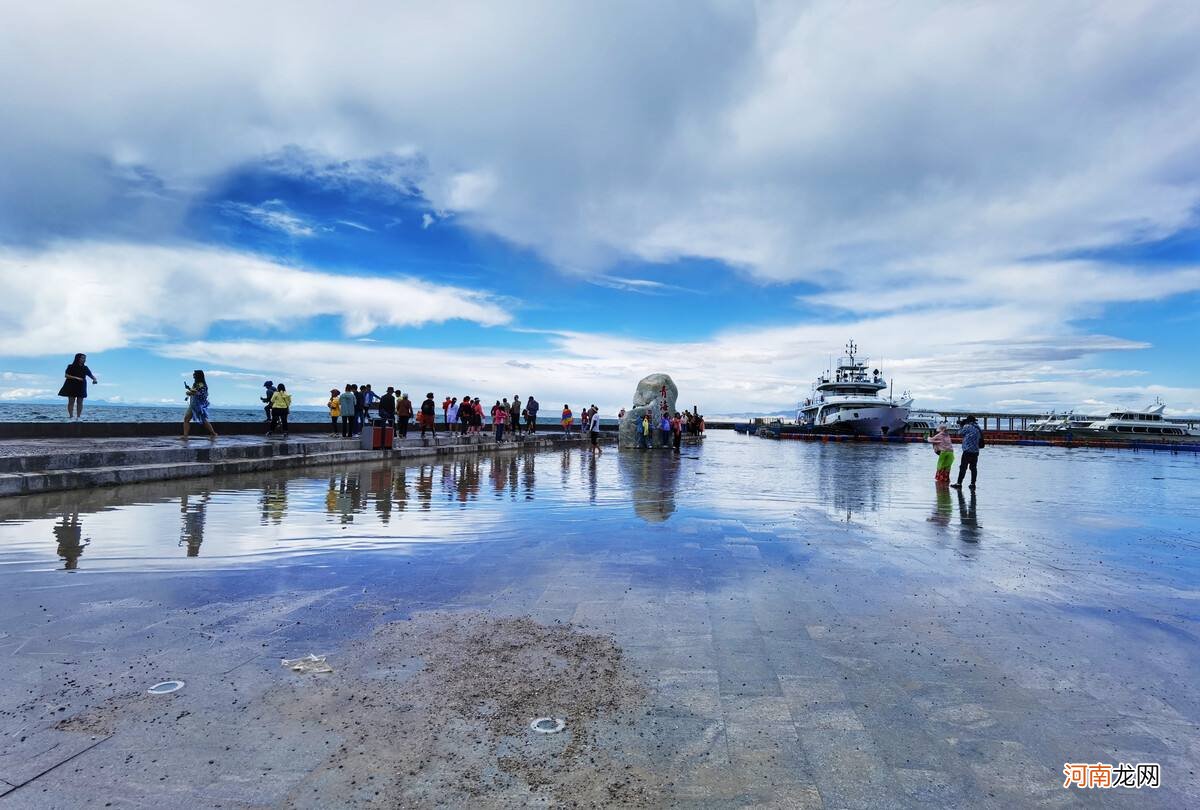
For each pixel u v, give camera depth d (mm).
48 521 7660
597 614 4500
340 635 3986
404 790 2330
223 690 3148
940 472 13977
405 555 6320
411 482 13023
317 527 7770
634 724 2885
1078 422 73688
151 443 15672
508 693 3182
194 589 4977
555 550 6664
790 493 12547
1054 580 5742
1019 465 25844
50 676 3289
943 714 3064
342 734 2734
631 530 7930
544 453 25297
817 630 4238
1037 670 3637
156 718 2842
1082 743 2820
